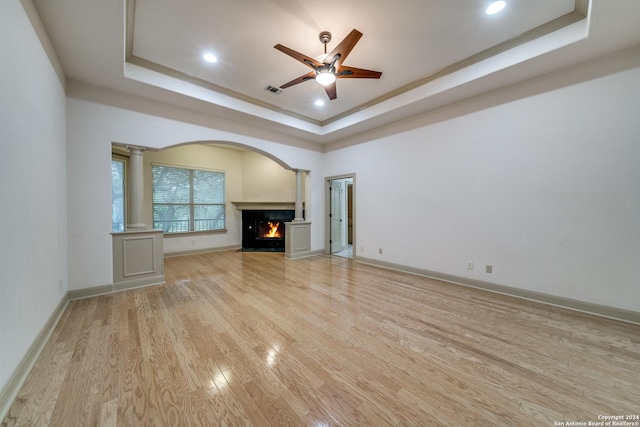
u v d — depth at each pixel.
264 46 2.69
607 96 2.47
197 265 4.89
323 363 1.75
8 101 1.44
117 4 1.88
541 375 1.63
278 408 1.35
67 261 2.89
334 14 2.23
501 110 3.16
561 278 2.76
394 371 1.67
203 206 6.42
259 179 7.00
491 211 3.27
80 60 2.57
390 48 2.72
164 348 1.92
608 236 2.49
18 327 1.52
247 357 1.82
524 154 2.99
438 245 3.83
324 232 6.08
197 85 3.44
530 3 2.12
